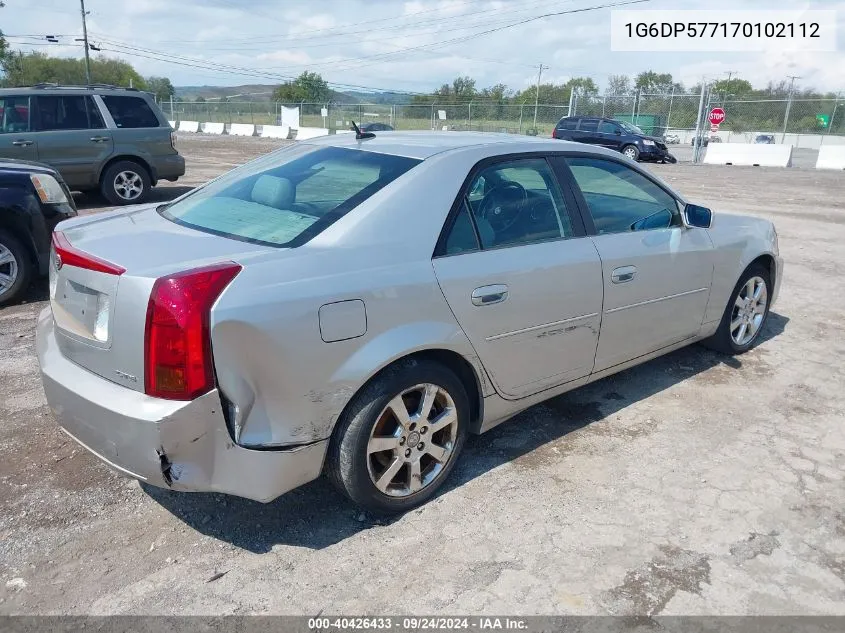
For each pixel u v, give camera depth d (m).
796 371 4.92
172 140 11.64
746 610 2.59
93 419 2.57
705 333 4.70
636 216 4.04
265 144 29.11
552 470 3.51
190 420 2.42
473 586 2.68
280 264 2.59
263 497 2.67
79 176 10.81
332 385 2.68
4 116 10.13
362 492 2.91
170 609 2.53
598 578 2.73
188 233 2.96
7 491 3.20
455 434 3.22
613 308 3.79
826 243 9.56
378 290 2.76
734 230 4.75
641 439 3.85
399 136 3.66
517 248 3.32
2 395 4.16
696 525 3.09
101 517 3.04
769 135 34.62
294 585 2.66
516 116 34.31
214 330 2.39
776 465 3.62
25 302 6.04
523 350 3.38
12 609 2.51
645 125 32.03
